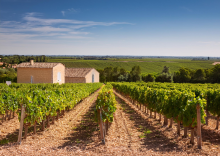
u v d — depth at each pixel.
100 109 7.73
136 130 9.27
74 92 15.26
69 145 7.01
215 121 11.59
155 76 70.25
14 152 6.15
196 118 6.92
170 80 63.31
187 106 7.42
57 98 10.68
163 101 10.45
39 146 6.82
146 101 13.48
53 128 9.53
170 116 9.34
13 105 10.69
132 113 14.16
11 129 9.07
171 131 8.98
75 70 45.53
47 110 9.12
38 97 8.54
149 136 8.24
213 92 10.59
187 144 7.04
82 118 12.16
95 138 7.95
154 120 11.70
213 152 6.16
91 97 25.95
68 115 13.15
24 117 7.39
